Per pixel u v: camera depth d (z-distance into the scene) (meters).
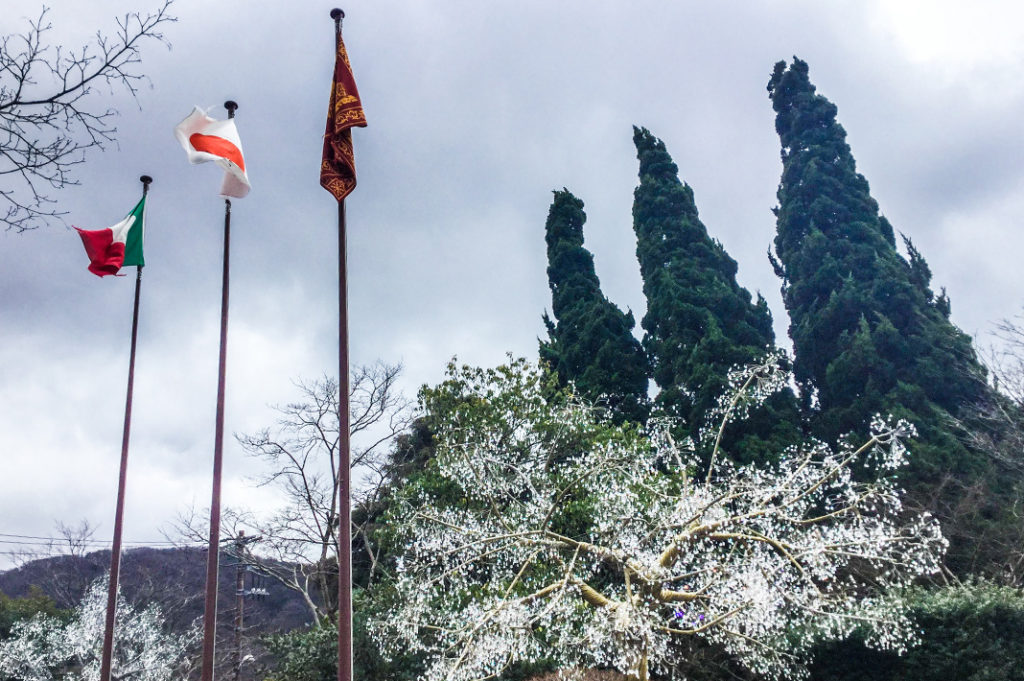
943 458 22.23
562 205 37.72
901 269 28.89
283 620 32.91
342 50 11.57
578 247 36.34
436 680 11.32
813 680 14.94
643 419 28.34
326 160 11.44
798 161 33.66
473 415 18.48
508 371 19.69
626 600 11.41
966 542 20.14
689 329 28.92
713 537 12.37
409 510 15.34
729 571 11.69
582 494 15.50
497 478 15.04
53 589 29.72
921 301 27.95
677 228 33.12
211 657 11.66
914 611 14.33
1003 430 23.14
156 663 23.56
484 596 13.28
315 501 22.45
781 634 13.46
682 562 12.39
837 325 28.67
